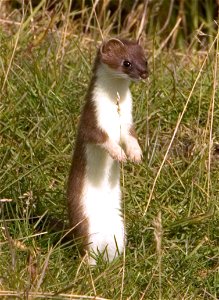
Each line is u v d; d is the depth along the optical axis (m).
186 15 27.48
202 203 17.27
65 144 18.62
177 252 15.80
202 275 15.30
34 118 19.23
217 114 19.80
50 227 16.30
